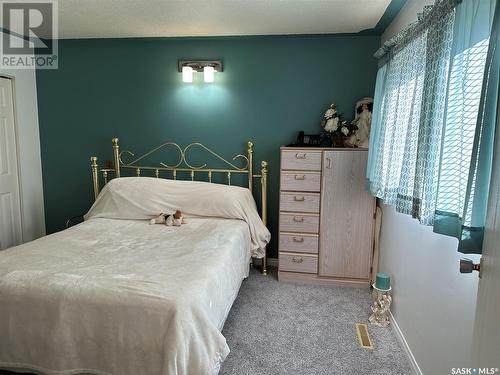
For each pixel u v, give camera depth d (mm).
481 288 962
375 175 2465
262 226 3180
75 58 3600
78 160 3746
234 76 3436
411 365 1969
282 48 3352
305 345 2188
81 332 1567
